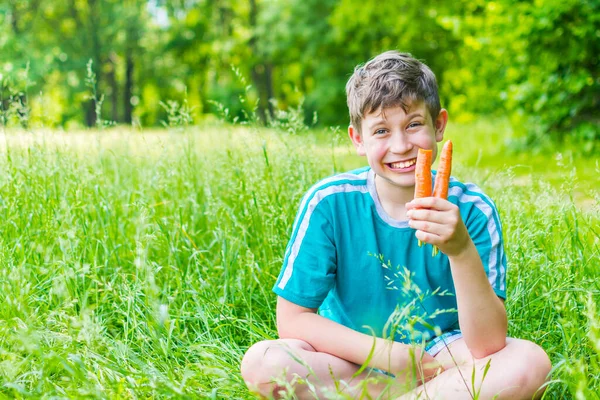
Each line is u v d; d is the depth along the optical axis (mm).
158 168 4367
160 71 36031
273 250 3574
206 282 3188
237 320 2887
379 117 2305
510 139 10086
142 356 2568
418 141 2312
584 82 8969
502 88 10664
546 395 2240
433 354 2393
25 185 3734
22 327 2381
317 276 2410
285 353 2152
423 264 2410
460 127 13844
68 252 3195
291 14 28516
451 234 2068
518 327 2799
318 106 28422
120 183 4609
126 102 33781
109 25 32031
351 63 27969
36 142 4066
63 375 2424
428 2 22641
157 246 3506
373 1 23688
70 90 30438
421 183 2104
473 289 2148
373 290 2463
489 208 2441
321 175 4281
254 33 29844
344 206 2461
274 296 3322
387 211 2439
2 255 3041
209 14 35125
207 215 3939
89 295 3076
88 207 3762
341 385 2197
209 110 35688
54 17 32438
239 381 2330
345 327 2311
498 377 2080
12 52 21219
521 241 3287
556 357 2559
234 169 4098
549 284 3006
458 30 10789
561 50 9172
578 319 2771
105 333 2766
